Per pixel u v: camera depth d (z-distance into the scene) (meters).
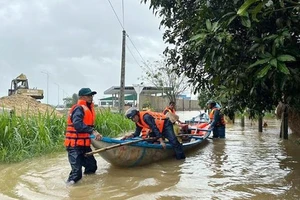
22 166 6.86
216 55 4.40
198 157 8.16
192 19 5.56
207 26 4.36
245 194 4.89
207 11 4.69
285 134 11.67
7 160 7.28
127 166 6.85
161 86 24.39
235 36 4.65
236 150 9.26
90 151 6.18
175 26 7.05
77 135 5.80
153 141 7.61
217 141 11.22
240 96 5.57
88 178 5.94
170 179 5.84
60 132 9.53
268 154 8.53
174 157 8.07
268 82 4.67
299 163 7.26
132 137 7.72
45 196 4.82
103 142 6.41
